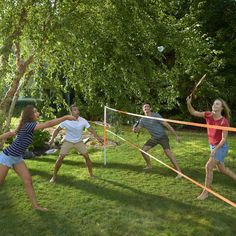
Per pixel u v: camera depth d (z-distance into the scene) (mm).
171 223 5348
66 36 7152
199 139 11906
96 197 6316
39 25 7129
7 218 5609
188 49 8531
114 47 7359
